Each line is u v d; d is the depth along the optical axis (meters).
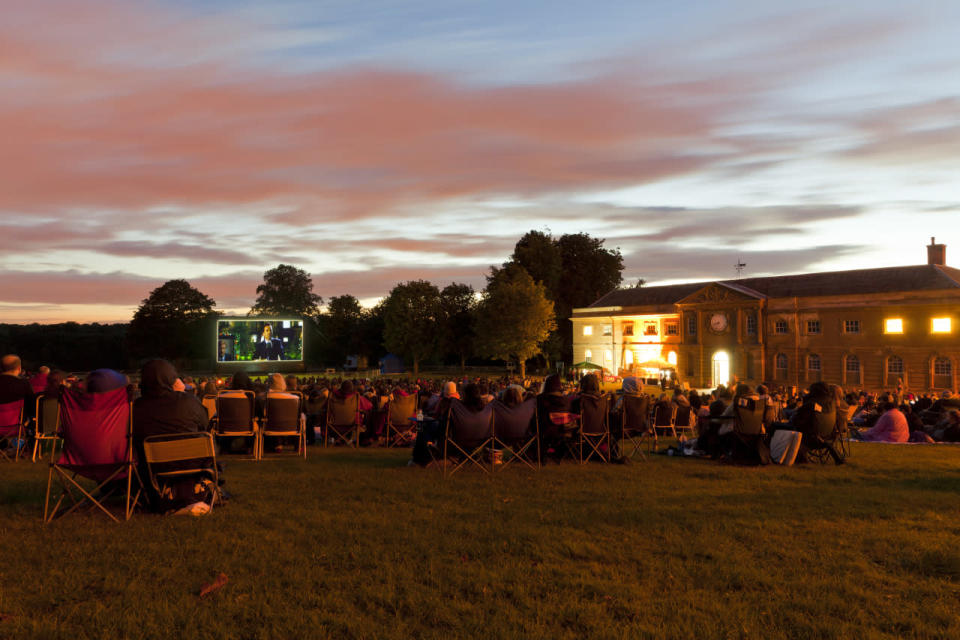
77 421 7.06
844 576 5.59
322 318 119.81
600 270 102.38
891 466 12.24
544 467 11.55
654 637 4.36
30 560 5.74
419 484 9.70
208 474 7.91
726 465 12.34
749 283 71.38
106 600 4.87
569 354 99.38
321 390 16.92
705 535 6.81
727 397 15.95
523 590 5.17
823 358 61.38
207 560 5.79
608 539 6.67
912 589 5.29
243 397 12.20
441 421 11.18
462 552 6.18
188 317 115.19
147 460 7.16
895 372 57.03
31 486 9.05
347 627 4.44
